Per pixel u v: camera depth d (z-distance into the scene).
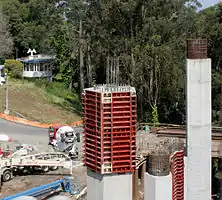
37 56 81.25
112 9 63.16
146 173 26.48
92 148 23.72
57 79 77.19
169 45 59.78
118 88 23.67
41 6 90.81
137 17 63.59
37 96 66.44
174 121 62.41
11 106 58.44
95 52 65.62
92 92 23.47
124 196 23.55
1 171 33.16
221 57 60.22
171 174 26.47
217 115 57.34
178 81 57.72
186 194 29.23
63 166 35.00
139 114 61.06
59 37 76.75
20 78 76.38
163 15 64.44
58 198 27.88
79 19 70.81
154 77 58.44
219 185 38.53
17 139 45.09
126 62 58.66
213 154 35.00
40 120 55.00
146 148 31.83
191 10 65.06
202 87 28.61
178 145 30.58
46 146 42.25
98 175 23.48
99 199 23.55
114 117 23.08
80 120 58.28
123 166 23.31
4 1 90.06
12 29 88.06
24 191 30.05
